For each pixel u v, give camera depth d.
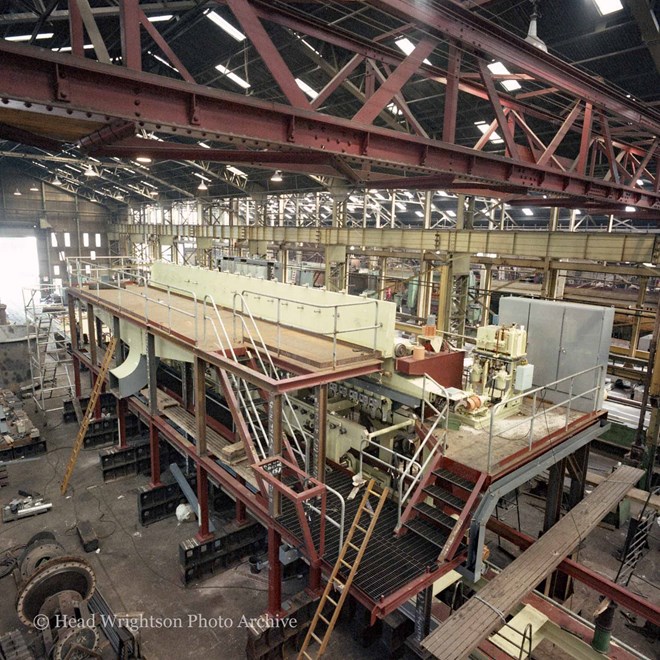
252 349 10.83
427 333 10.78
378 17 12.66
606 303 18.95
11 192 46.31
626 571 11.54
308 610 9.38
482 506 7.64
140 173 36.25
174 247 41.03
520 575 7.51
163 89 4.77
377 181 10.45
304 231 26.59
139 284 21.70
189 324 12.91
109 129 5.29
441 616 9.21
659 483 14.72
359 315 10.76
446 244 18.88
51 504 13.97
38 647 9.23
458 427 9.55
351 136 6.41
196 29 14.97
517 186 9.18
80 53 4.48
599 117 10.61
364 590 7.17
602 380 10.33
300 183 29.48
